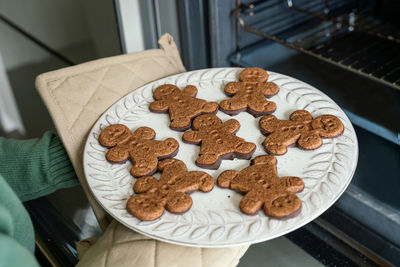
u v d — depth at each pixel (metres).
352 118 0.88
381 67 0.93
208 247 0.57
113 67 0.78
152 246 0.61
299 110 0.71
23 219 0.56
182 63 0.93
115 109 0.73
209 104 0.72
